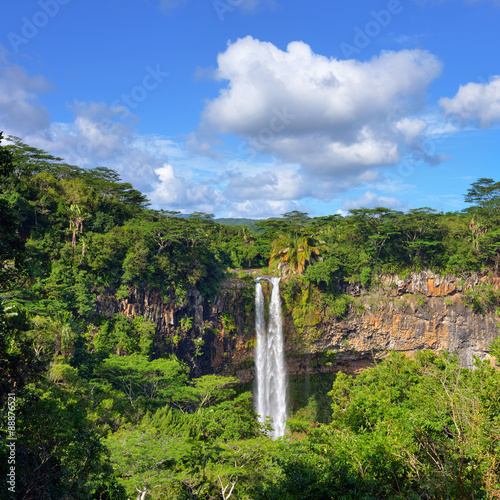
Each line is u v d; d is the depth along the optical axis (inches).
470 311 4119.1
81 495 692.7
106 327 2615.7
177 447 1358.3
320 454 751.7
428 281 4109.3
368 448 658.2
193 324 3193.9
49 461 634.2
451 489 512.4
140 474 1183.6
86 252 2753.4
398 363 1875.0
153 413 1999.3
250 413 1838.1
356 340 4003.4
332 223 4972.9
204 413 1820.9
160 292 2992.1
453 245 4264.3
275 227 5108.3
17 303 1979.6
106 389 2038.6
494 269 4227.4
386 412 841.5
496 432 526.0
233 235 5132.9
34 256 2561.5
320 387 4008.4
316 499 632.4
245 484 1191.6
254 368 3649.1
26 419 622.8
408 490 578.2
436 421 666.2
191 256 3223.4
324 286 3912.4
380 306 3991.1
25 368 678.5
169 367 2321.6
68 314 2252.7
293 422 1362.0
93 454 699.4
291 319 3779.5
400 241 4224.9
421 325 4084.6
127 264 2824.8
